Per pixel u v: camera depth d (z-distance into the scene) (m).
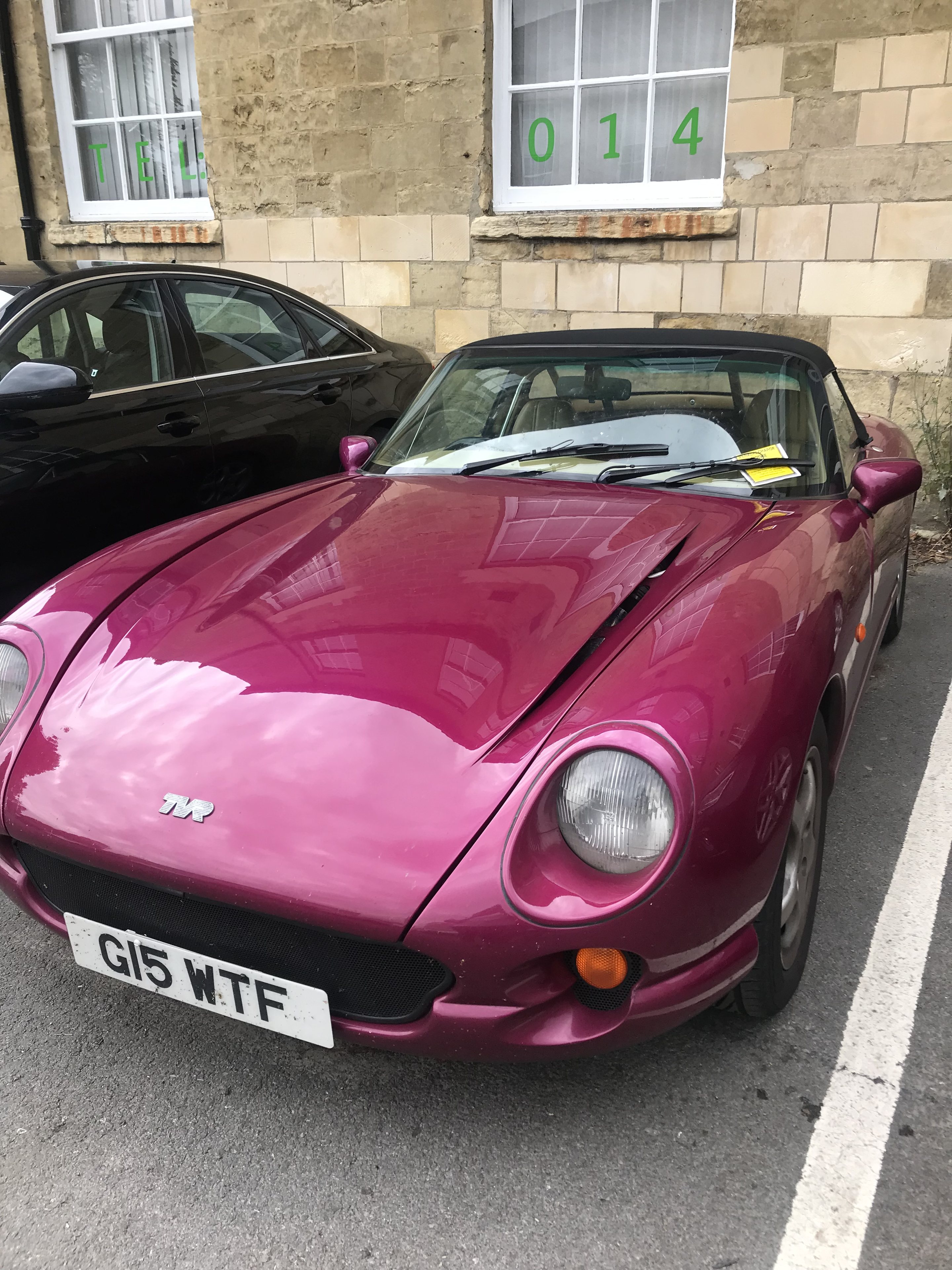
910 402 5.74
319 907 1.55
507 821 1.55
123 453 3.89
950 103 5.22
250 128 7.14
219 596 2.16
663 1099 1.88
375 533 2.37
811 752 1.96
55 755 1.86
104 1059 2.02
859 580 2.38
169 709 1.86
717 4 5.93
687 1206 1.66
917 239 5.48
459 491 2.62
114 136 8.26
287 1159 1.77
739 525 2.31
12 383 3.42
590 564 2.11
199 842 1.64
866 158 5.47
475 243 6.62
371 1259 1.58
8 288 3.89
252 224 7.41
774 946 1.87
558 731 1.63
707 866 1.55
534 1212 1.65
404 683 1.79
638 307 6.27
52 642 2.08
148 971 1.83
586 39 6.30
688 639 1.77
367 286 7.09
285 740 1.73
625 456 2.67
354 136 6.80
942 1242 1.58
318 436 4.74
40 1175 1.75
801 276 5.80
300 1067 1.99
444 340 6.94
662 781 1.53
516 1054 1.62
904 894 2.48
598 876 1.55
